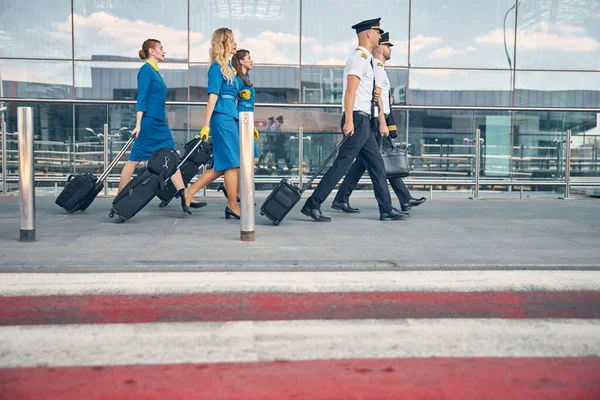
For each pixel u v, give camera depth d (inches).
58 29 432.1
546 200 362.3
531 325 117.5
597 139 367.9
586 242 201.6
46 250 176.9
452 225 242.4
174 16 437.7
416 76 450.3
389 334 111.6
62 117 341.1
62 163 342.0
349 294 137.4
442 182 360.2
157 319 119.6
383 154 277.1
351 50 448.5
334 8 445.4
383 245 191.9
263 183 347.6
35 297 133.3
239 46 442.0
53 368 95.0
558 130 365.1
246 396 85.5
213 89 248.1
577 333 113.0
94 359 98.8
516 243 198.5
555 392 87.3
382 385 89.4
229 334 111.1
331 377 92.2
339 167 249.8
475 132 360.5
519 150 364.5
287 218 261.6
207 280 146.1
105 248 181.3
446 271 157.9
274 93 444.5
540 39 455.8
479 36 452.8
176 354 101.2
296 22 444.1
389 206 257.8
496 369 95.6
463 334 112.0
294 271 157.2
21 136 189.3
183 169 292.4
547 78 457.4
